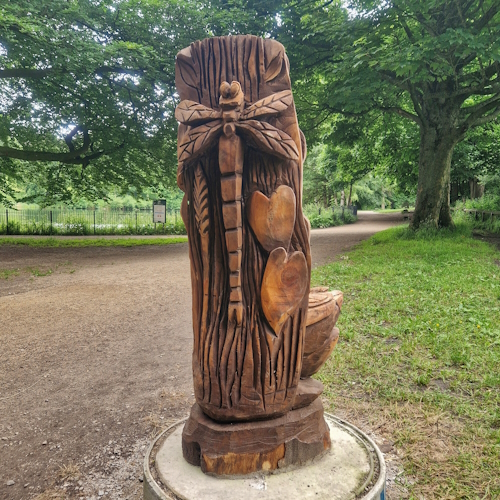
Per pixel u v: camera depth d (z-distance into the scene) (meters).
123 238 15.99
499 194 16.03
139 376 3.65
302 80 11.70
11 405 3.18
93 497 2.17
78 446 2.63
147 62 8.91
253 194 1.73
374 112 12.86
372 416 2.72
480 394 2.92
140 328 4.98
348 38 8.94
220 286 1.81
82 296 6.53
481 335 3.91
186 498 1.69
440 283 5.86
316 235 15.25
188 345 4.41
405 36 9.85
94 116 11.29
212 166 1.74
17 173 15.12
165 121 11.49
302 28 10.00
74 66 8.23
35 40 7.76
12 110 11.12
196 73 1.76
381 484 1.79
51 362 3.99
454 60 8.21
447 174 11.01
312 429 1.94
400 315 4.67
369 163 18.12
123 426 2.85
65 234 17.80
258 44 1.70
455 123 10.72
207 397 1.84
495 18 8.12
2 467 2.45
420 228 10.91
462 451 2.31
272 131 1.65
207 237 1.78
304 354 2.05
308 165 32.75
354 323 4.48
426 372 3.24
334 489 1.75
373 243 10.89
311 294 2.20
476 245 9.23
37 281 7.71
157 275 8.22
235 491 1.73
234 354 1.80
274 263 1.75
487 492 2.00
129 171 13.78
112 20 9.48
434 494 2.02
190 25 9.34
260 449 1.83
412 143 15.06
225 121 1.65
